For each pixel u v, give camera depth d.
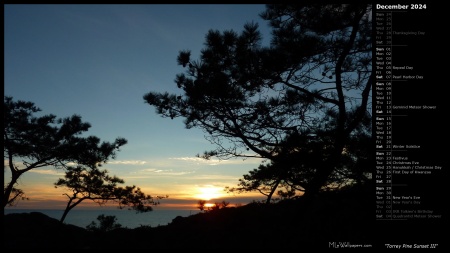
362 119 11.09
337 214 11.76
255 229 11.98
